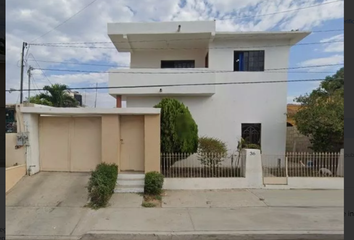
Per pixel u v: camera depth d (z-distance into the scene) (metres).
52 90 20.72
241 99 11.08
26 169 7.41
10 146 7.41
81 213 5.50
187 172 8.19
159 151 7.37
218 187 7.52
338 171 7.80
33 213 5.45
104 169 6.62
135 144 7.82
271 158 8.18
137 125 7.84
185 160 8.46
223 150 8.66
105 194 5.98
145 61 12.70
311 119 9.27
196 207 5.96
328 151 9.25
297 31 10.30
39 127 7.92
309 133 9.79
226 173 8.14
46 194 6.43
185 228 4.75
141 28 10.65
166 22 10.59
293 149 11.43
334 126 8.84
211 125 11.10
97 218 5.23
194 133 8.30
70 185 6.94
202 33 10.57
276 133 10.98
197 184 7.49
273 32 10.46
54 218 5.22
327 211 5.69
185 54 12.57
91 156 7.94
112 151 7.37
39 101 18.02
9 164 7.41
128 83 10.57
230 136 11.08
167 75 10.58
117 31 10.67
